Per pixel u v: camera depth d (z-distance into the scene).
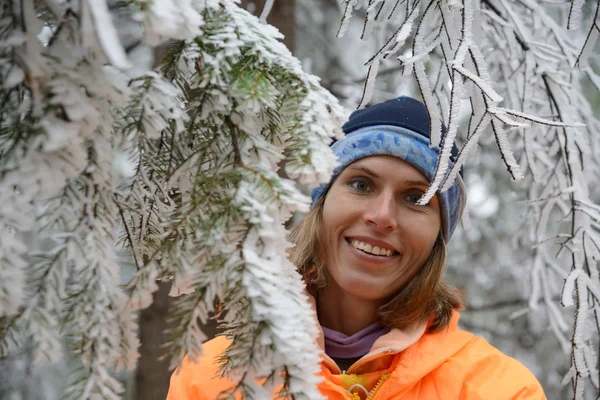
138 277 0.72
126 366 0.72
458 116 0.90
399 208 1.30
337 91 3.38
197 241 0.73
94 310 0.68
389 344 1.27
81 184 0.69
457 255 4.42
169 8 0.61
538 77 1.94
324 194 1.40
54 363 0.65
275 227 0.72
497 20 1.91
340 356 1.34
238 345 0.71
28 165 0.61
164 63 0.80
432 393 1.24
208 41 0.76
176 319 0.70
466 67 1.04
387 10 1.42
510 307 4.38
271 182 0.73
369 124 1.35
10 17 0.64
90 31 0.57
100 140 0.67
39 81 0.62
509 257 4.32
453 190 1.37
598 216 1.71
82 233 0.68
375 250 1.30
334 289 1.39
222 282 0.69
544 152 2.32
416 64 1.02
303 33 4.18
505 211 4.30
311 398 0.68
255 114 0.79
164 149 0.87
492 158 4.00
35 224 0.66
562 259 4.21
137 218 0.88
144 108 0.71
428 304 1.33
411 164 1.28
